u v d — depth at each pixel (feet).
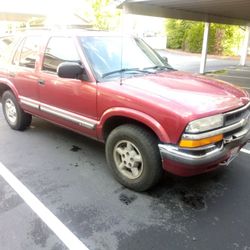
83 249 8.61
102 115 11.76
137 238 9.04
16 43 16.83
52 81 13.78
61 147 15.57
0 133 17.56
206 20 47.14
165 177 12.48
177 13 42.14
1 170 13.11
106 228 9.46
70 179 12.38
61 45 13.69
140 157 10.87
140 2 33.42
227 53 84.23
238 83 37.01
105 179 12.39
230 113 10.31
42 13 73.97
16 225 9.58
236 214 10.17
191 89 11.23
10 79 16.83
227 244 8.82
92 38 13.43
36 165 13.60
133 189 11.49
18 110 17.10
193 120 9.39
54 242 8.87
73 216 10.02
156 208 10.48
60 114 13.87
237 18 52.95
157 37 100.83
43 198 11.03
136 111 10.48
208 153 9.78
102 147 15.58
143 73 12.94
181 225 9.62
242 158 14.30
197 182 12.14
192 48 87.92
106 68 12.56
